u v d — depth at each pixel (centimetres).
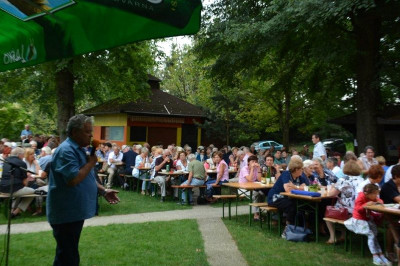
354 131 1916
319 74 1873
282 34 1409
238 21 1573
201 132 2656
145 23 269
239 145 2781
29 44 323
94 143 352
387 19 1394
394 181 620
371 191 568
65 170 336
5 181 811
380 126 1667
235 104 2362
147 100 2347
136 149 1462
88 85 2219
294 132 3791
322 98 1989
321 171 826
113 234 696
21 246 607
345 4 1087
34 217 852
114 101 2647
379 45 1504
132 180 1371
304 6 1143
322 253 605
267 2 1565
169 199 1159
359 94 1432
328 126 3488
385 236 602
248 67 1742
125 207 997
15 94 2250
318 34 1431
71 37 297
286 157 1481
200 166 1076
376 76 1344
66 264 357
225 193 1323
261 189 851
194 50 1750
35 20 298
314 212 729
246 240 675
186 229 748
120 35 281
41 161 954
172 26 265
